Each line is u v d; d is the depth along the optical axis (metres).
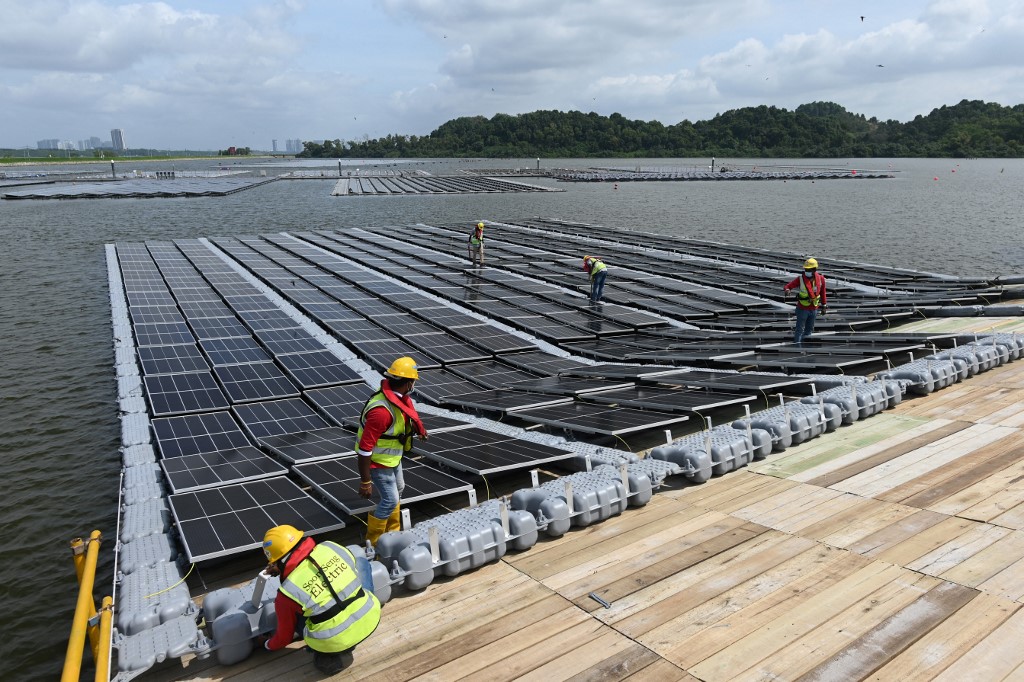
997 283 34.06
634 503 11.48
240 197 102.81
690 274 38.50
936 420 14.91
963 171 170.00
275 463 14.27
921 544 9.90
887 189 113.19
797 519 10.88
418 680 7.52
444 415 17.56
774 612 8.48
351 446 15.11
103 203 90.19
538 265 41.53
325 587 7.28
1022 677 7.14
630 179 140.50
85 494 16.59
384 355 23.59
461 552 9.50
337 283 36.00
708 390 17.11
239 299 32.25
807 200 95.25
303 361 22.73
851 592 8.80
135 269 40.06
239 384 20.62
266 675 7.76
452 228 61.41
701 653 7.77
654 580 9.33
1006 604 8.38
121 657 7.66
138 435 16.91
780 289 33.75
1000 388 16.77
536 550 10.28
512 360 23.41
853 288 33.62
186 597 9.01
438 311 29.55
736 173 160.38
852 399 14.89
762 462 13.21
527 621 8.54
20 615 12.42
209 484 12.97
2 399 22.52
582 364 22.69
